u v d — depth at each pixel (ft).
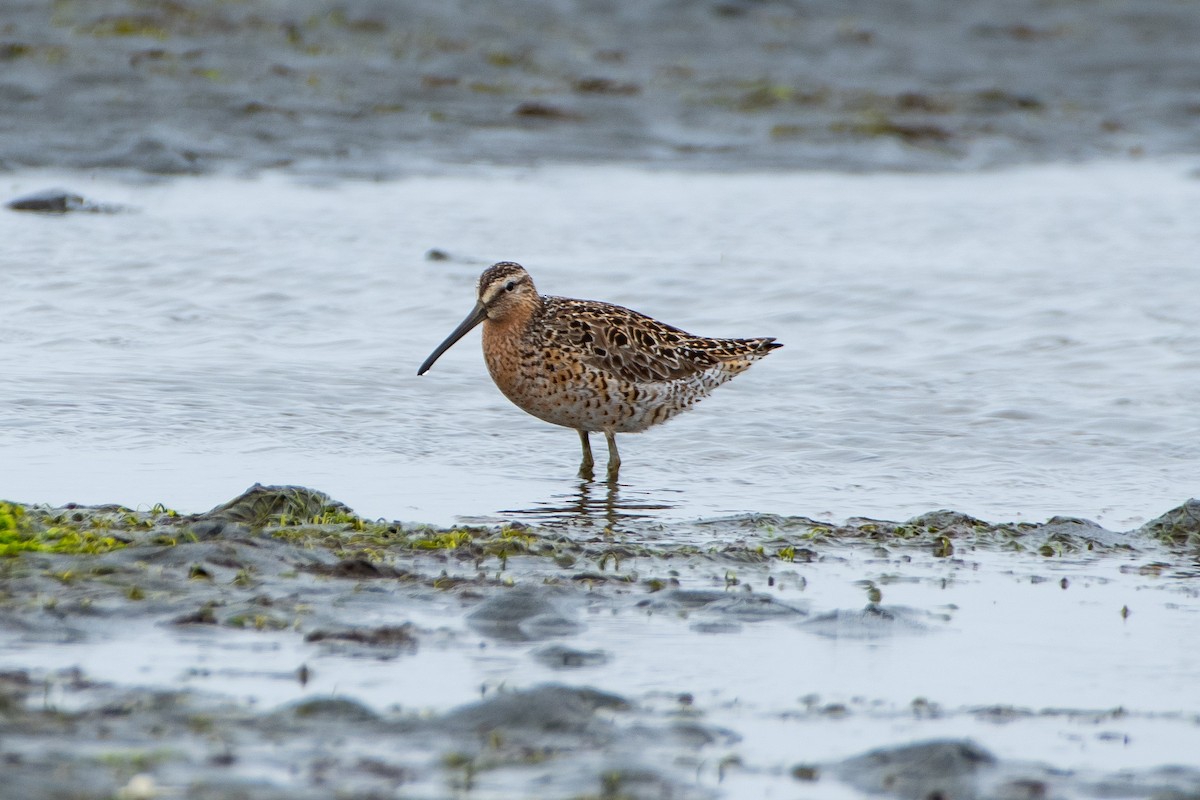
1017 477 47.55
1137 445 50.70
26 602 30.14
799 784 24.04
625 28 132.16
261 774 23.11
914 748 25.07
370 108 103.24
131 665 27.73
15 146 89.51
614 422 48.75
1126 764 25.45
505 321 49.01
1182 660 30.86
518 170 94.58
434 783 23.18
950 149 106.63
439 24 125.70
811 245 79.20
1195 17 148.97
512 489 45.16
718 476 47.44
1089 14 148.36
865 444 50.67
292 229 77.87
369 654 28.99
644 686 28.32
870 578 36.27
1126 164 105.19
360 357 58.44
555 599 32.60
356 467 46.52
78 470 44.06
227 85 103.76
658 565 36.45
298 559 34.35
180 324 61.82
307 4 125.90
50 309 62.69
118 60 105.70
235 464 45.73
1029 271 74.13
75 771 22.57
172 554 33.35
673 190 91.76
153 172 88.33
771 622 32.35
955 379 57.67
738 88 117.50
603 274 72.18
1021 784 24.21
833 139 106.22
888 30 139.03
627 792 23.20
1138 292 70.54
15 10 115.24
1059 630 32.71
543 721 25.67
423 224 80.38
